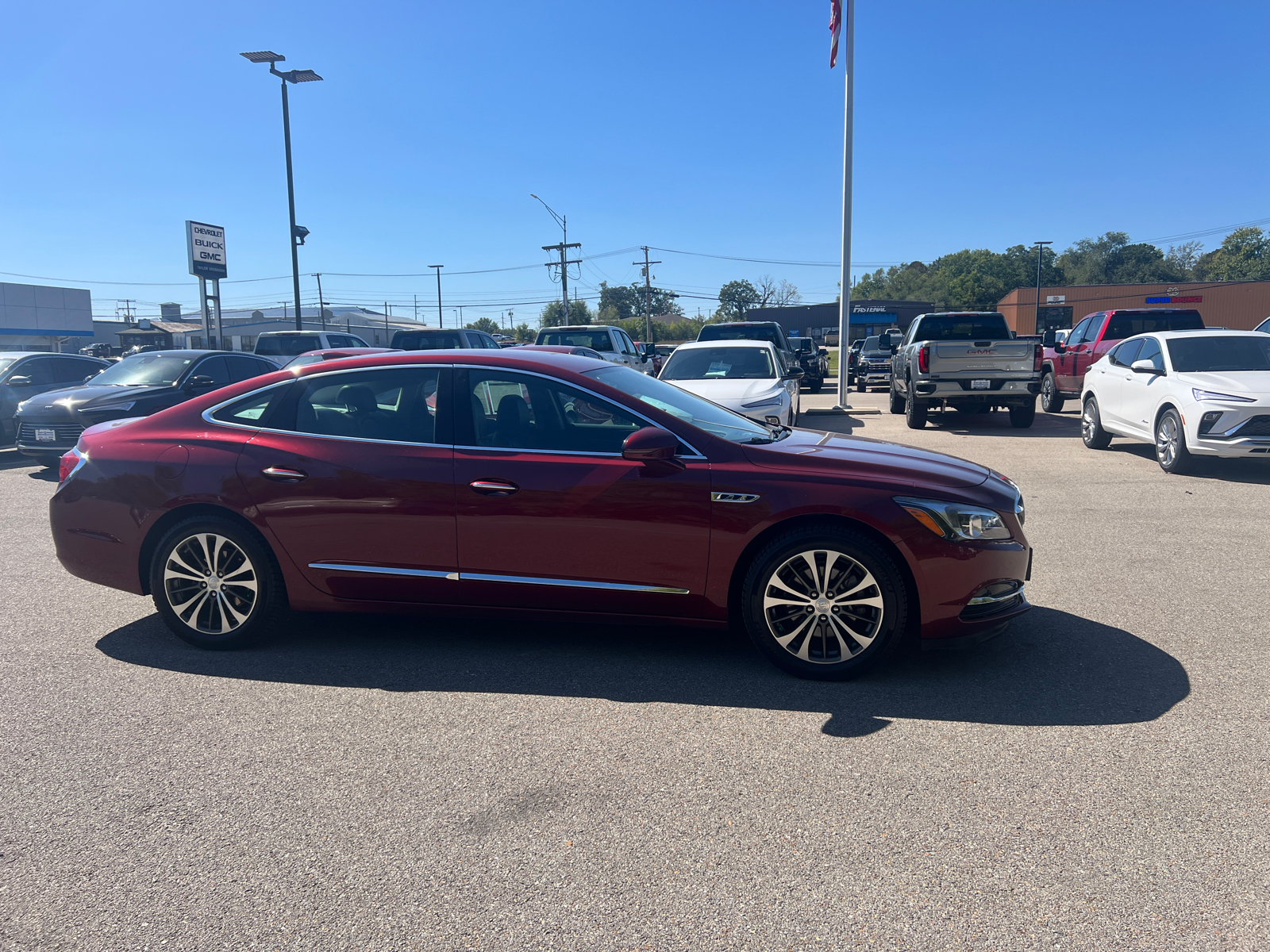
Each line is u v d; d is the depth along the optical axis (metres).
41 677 4.32
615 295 140.12
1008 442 12.99
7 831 2.95
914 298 126.62
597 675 4.25
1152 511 7.93
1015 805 3.00
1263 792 3.06
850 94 18.31
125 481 4.64
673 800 3.09
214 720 3.80
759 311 85.44
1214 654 4.41
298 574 4.52
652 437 4.04
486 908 2.51
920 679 4.15
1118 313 15.41
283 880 2.66
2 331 45.03
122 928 2.45
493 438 4.38
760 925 2.41
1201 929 2.36
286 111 26.42
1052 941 2.33
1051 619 5.01
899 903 2.49
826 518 4.11
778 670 4.28
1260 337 10.39
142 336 48.81
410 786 3.21
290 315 73.88
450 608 4.46
